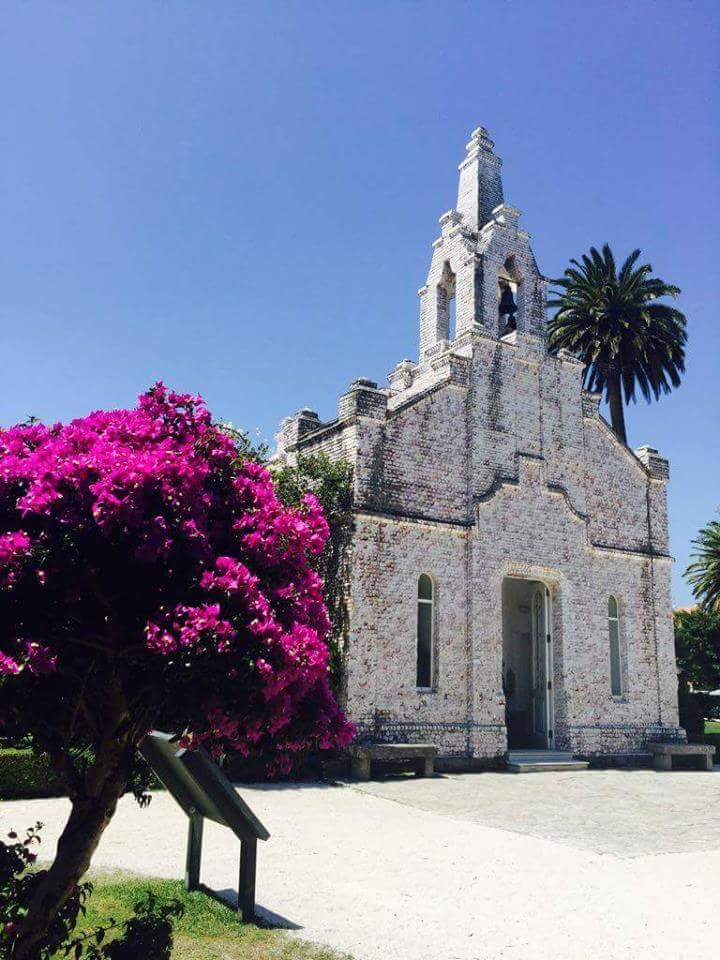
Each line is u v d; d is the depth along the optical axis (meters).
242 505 5.41
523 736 23.77
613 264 36.69
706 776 21.05
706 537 52.00
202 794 7.68
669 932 7.40
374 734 18.25
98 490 4.45
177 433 5.46
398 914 7.74
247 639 4.59
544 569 22.31
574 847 11.05
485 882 9.03
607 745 22.53
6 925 4.77
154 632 4.37
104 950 5.07
